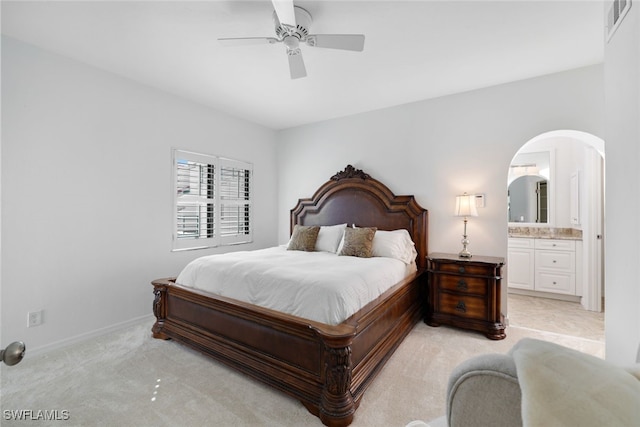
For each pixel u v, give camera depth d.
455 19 2.05
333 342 1.57
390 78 2.98
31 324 2.36
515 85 3.04
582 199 3.80
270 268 2.30
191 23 2.12
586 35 2.23
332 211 4.13
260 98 3.52
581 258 3.77
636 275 1.27
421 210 3.46
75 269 2.62
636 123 1.25
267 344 1.94
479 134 3.22
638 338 1.26
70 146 2.58
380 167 3.85
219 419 1.63
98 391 1.87
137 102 3.07
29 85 2.35
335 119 4.25
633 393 0.48
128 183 2.99
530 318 3.25
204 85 3.17
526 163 4.58
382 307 2.17
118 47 2.43
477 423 0.59
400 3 1.89
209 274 2.47
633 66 1.27
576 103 2.76
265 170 4.68
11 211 2.26
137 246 3.07
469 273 2.82
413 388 1.91
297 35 1.89
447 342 2.61
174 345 2.54
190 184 3.61
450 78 2.98
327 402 1.60
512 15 2.01
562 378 0.50
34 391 1.87
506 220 3.08
